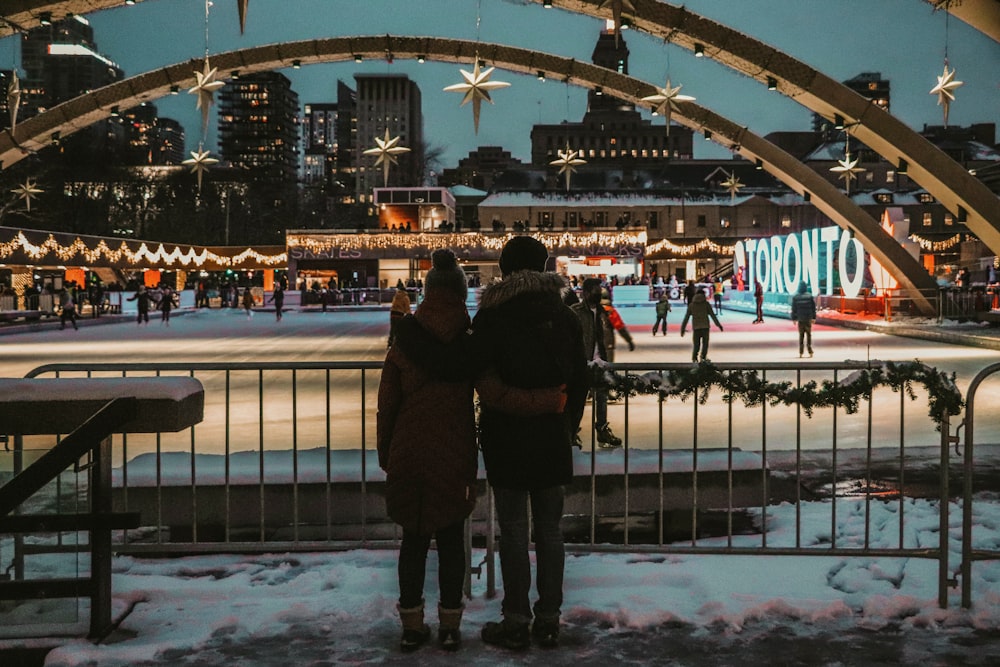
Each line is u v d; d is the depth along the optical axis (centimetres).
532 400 353
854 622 391
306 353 2094
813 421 1009
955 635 377
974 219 2903
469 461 363
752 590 429
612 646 367
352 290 6100
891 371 441
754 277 4809
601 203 9762
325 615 401
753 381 464
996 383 1368
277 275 7275
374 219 11819
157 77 3375
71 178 9019
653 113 2500
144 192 9488
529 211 9725
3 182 6969
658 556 493
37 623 384
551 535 370
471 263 6694
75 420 382
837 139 10975
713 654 358
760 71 2814
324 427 995
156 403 378
